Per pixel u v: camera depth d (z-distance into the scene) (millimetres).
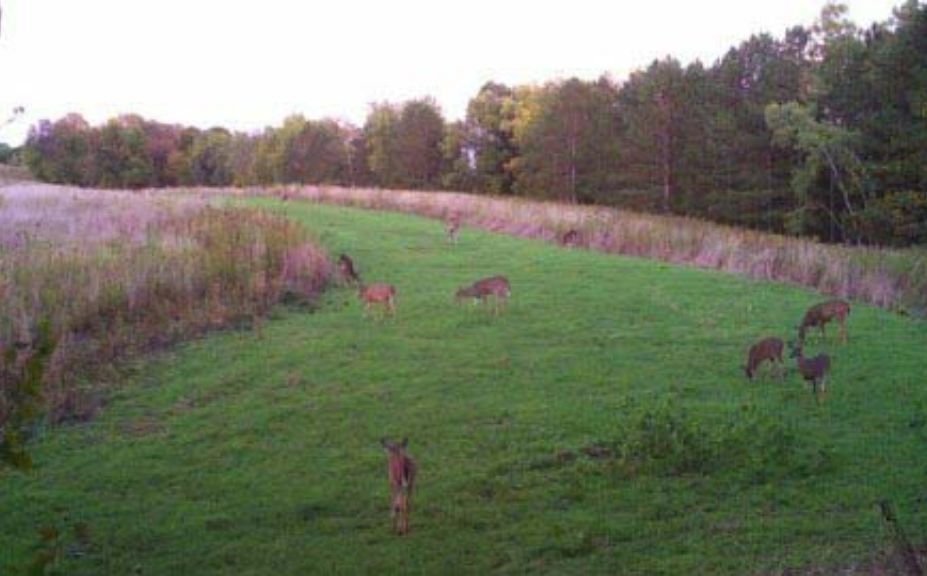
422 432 13414
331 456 12594
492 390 15352
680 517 10516
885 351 18031
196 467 12312
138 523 10641
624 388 15453
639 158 52438
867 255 27047
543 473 11859
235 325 19734
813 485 11336
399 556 9727
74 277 19453
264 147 88188
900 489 11188
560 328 19641
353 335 19078
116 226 27141
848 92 42781
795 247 27953
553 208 39844
